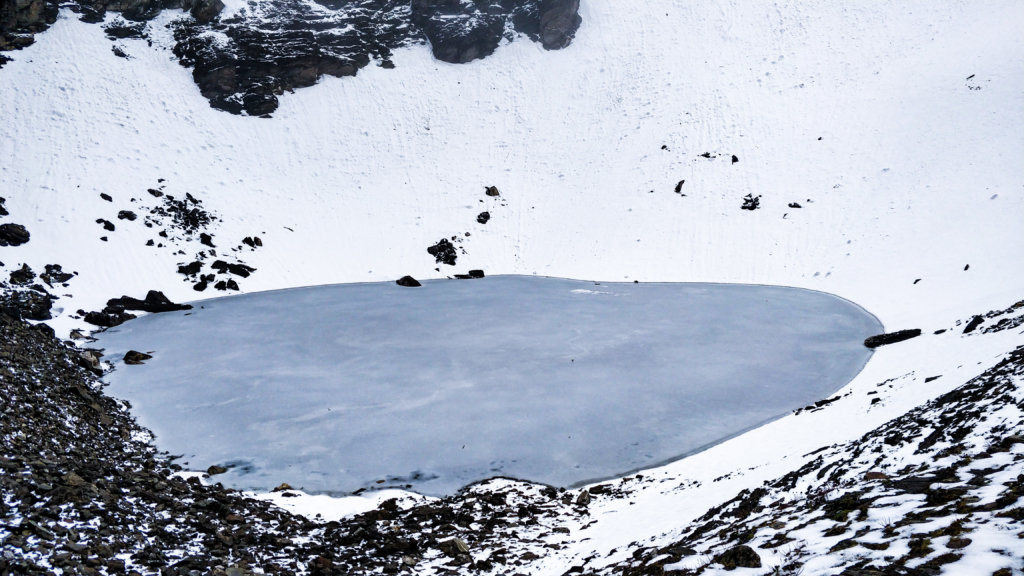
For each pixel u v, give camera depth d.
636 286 39.88
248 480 16.89
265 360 26.66
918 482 8.38
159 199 41.28
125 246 36.91
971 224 36.66
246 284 38.59
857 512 7.83
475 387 23.80
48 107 44.03
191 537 10.80
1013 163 39.88
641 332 30.58
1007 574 5.23
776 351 27.77
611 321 32.41
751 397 22.81
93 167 41.00
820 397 22.66
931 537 6.32
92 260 35.03
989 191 38.56
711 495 13.26
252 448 18.88
